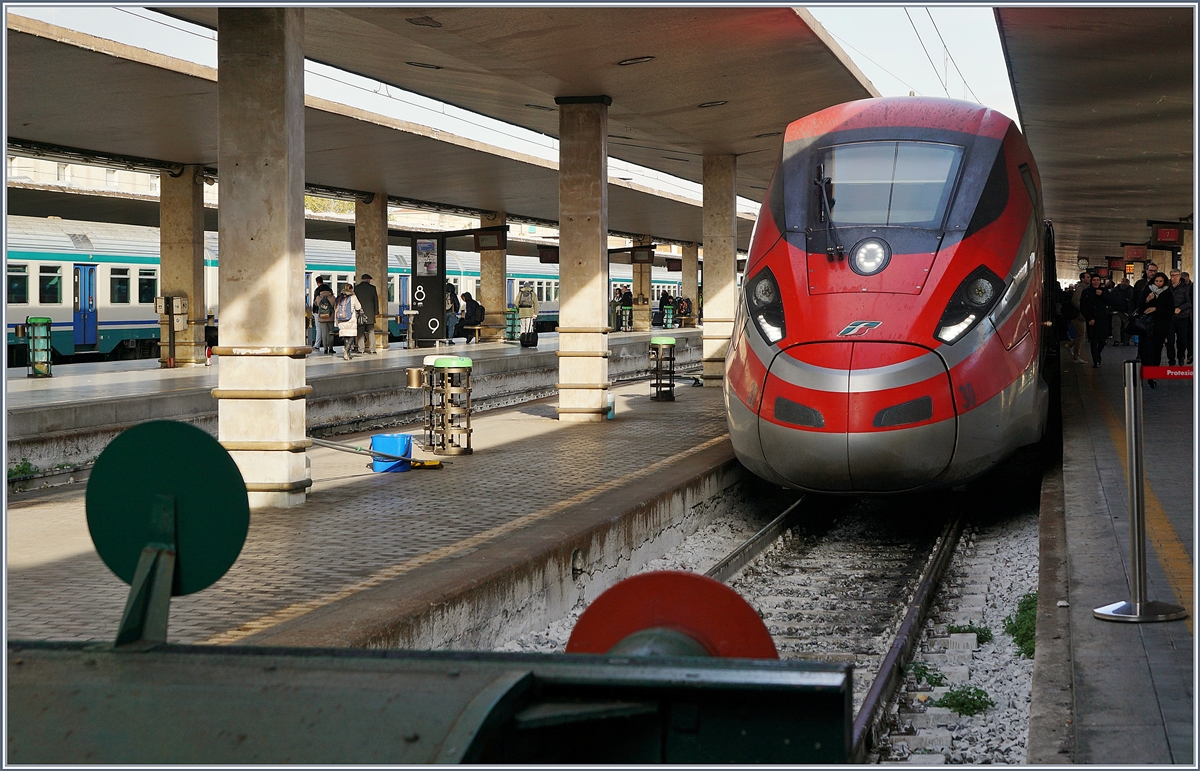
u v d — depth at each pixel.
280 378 8.90
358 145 18.64
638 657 2.64
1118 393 15.98
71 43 11.64
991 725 5.53
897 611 8.00
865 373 8.52
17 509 9.07
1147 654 5.05
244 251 8.80
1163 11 10.81
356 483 10.23
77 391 14.20
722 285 20.05
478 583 6.48
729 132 17.41
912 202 9.33
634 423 15.07
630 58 12.21
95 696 2.47
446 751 2.16
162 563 2.87
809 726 2.51
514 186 24.72
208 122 15.95
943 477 8.75
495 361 21.73
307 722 2.32
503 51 11.84
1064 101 16.58
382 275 26.05
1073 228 40.62
